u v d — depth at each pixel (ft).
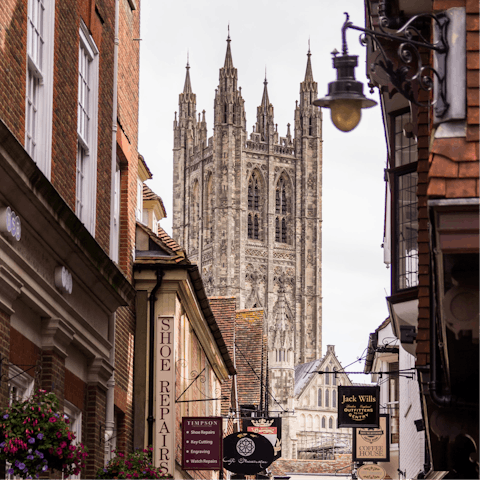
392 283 69.87
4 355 43.32
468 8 35.35
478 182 33.73
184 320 94.53
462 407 46.14
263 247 506.07
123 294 65.26
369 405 105.40
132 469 62.44
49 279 50.52
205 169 518.78
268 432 148.36
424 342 57.93
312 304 509.76
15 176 41.86
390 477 158.81
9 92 45.06
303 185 517.55
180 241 527.40
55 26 53.62
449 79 35.09
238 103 510.58
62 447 41.09
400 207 69.87
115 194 74.64
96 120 63.87
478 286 34.35
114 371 71.31
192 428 89.66
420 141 57.62
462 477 56.54
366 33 35.86
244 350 189.26
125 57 77.25
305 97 523.70
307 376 484.33
